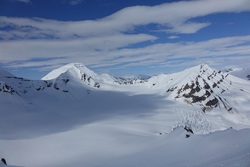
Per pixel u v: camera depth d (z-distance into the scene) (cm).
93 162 7669
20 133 14575
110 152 9525
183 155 4606
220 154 3484
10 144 10981
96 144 11531
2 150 10050
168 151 5256
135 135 13300
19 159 9525
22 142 11575
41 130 15738
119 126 16450
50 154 10238
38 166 8706
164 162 4303
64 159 9338
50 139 12619
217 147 4409
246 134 4497
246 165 2030
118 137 12644
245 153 2658
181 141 5794
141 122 18500
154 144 6775
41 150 10788
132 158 5419
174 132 6800
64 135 13612
